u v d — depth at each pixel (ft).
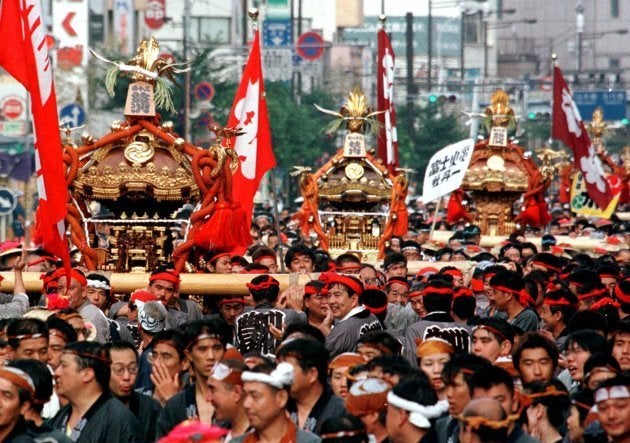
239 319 92.32
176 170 111.34
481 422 56.08
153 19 502.38
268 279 94.73
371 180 144.66
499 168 199.62
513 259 137.80
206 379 70.44
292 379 60.34
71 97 361.92
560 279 102.27
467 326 87.61
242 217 110.93
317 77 599.98
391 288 108.47
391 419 60.44
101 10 476.13
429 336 86.63
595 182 206.28
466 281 121.60
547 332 93.97
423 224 211.41
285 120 421.18
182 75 380.17
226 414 63.57
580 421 66.44
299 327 77.25
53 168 96.02
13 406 61.21
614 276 115.44
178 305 98.78
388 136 169.58
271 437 60.29
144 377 82.94
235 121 128.67
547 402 68.08
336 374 72.43
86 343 68.64
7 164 250.98
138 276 107.04
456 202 201.16
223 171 110.01
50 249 95.25
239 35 563.48
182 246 109.29
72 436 67.82
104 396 68.59
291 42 534.37
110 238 113.29
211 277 105.19
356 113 146.00
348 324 87.04
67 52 370.12
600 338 77.10
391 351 75.97
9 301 102.73
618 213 264.31
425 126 511.81
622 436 59.67
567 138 205.98
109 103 369.09
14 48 101.86
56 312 82.02
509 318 95.35
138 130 111.75
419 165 503.20
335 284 88.58
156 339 75.05
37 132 96.58
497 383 62.13
